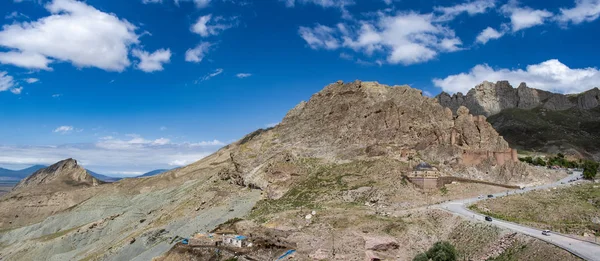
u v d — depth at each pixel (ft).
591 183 597.11
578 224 435.53
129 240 648.79
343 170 643.86
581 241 360.07
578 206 488.44
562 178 651.66
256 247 461.37
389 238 428.97
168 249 567.18
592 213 462.60
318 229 462.19
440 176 584.40
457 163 629.51
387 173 604.08
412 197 539.70
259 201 623.77
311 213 504.84
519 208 493.36
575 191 549.54
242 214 591.78
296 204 572.51
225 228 533.55
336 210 508.94
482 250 391.24
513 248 372.99
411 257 413.59
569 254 329.72
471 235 417.28
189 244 499.92
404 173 593.01
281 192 629.51
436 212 479.82
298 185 634.84
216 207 650.43
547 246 351.46
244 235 490.08
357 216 480.23
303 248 435.12
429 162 636.07
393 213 493.36
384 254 417.49
